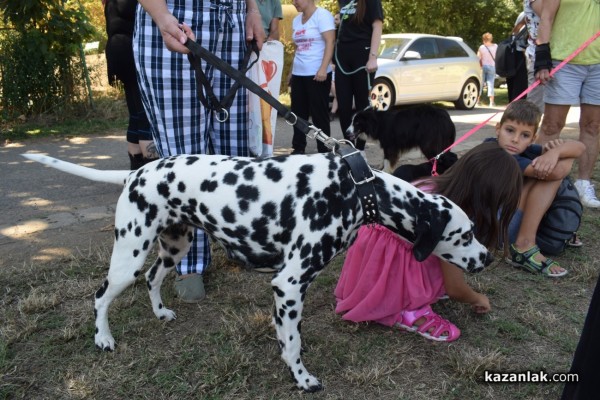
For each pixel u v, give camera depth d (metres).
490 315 3.23
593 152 5.04
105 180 2.80
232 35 3.13
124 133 8.48
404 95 11.91
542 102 5.64
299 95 6.80
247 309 3.28
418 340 3.00
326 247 2.49
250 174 2.56
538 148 3.89
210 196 2.57
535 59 4.71
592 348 2.08
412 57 11.99
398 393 2.57
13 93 8.70
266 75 4.57
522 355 2.86
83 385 2.57
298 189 2.49
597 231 4.49
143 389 2.58
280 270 2.51
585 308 3.32
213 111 3.26
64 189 5.55
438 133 5.66
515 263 3.82
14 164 6.56
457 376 2.69
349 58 6.59
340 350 2.88
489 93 14.20
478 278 3.67
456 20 18.97
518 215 3.80
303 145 6.96
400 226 2.58
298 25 6.61
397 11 17.50
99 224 4.56
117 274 2.70
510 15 19.09
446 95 12.66
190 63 2.95
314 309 3.30
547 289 3.55
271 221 2.51
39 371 2.69
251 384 2.63
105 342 2.84
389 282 3.01
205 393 2.55
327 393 2.57
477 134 9.02
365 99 6.73
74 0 11.25
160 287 3.45
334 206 2.47
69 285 3.48
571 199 3.90
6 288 3.44
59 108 9.05
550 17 4.62
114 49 4.75
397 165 6.40
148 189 2.64
